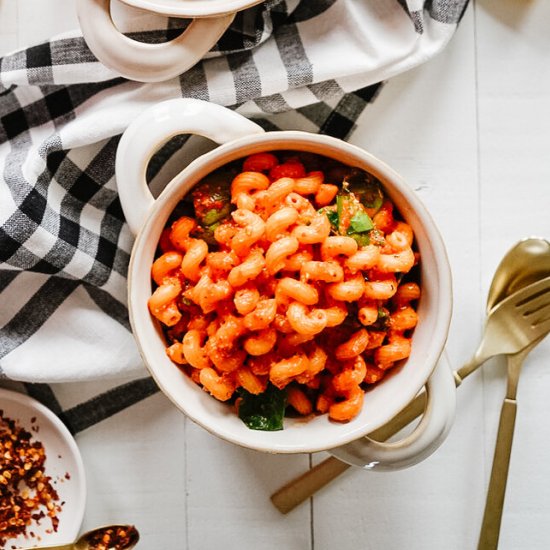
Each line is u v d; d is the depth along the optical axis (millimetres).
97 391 1018
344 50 925
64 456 1011
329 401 850
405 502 1030
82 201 964
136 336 800
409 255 788
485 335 980
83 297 989
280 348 803
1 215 911
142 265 807
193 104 795
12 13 977
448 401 839
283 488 1017
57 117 965
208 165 790
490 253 999
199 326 825
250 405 835
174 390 816
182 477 1030
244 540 1033
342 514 1032
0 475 996
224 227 814
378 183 824
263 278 794
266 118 977
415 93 984
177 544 1032
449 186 992
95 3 819
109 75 922
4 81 930
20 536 1016
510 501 1026
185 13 794
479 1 981
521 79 985
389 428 987
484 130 987
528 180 991
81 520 982
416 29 904
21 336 982
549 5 979
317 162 853
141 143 791
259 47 931
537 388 1015
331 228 810
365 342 799
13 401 1002
